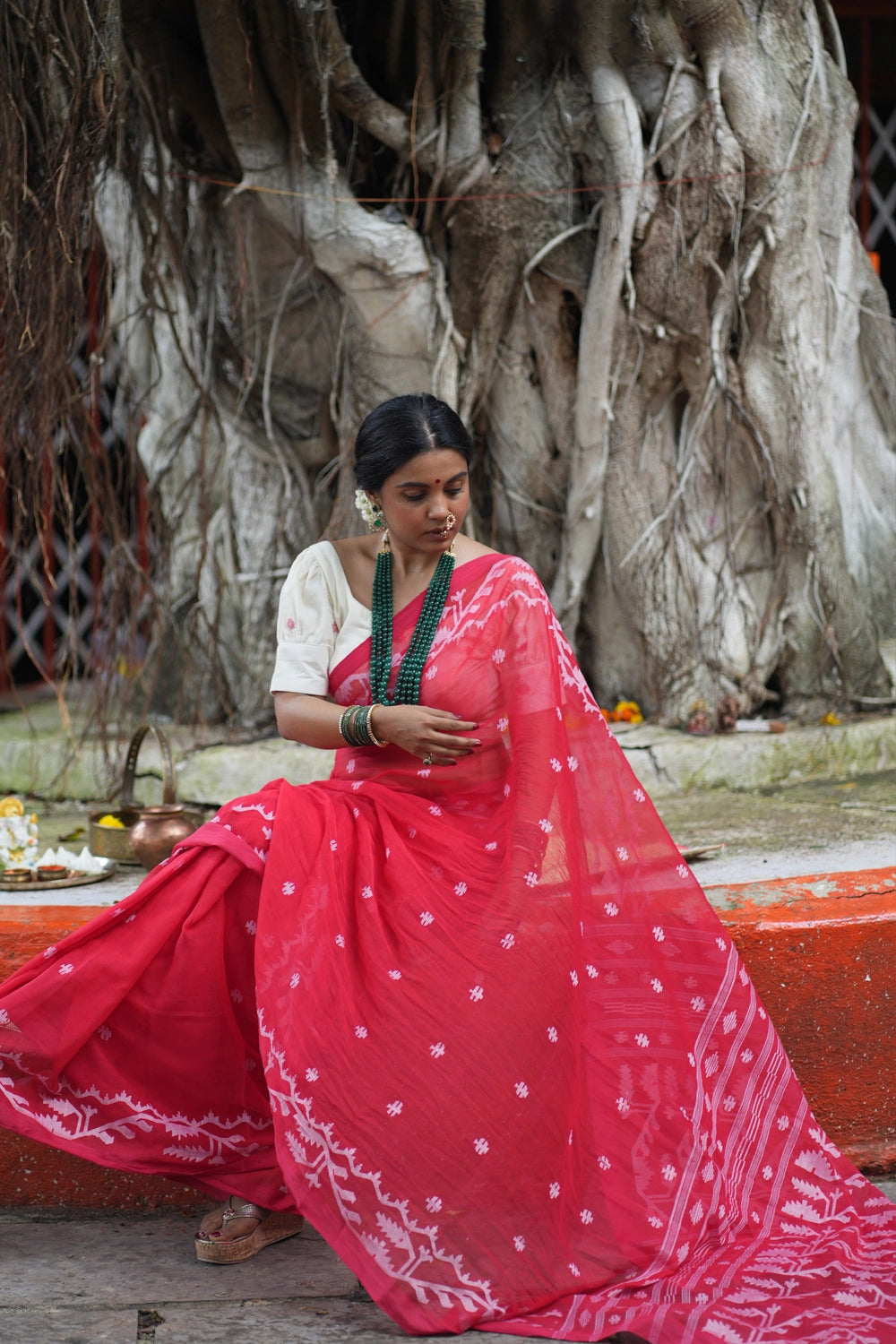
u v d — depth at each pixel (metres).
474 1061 2.07
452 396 4.41
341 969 2.12
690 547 4.72
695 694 4.71
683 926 2.38
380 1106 2.03
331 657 2.46
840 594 4.80
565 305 4.49
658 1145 2.23
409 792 2.38
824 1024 2.59
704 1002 2.35
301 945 2.13
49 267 3.59
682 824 3.84
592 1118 2.23
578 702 2.39
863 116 7.08
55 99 3.45
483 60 4.21
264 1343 1.99
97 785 4.52
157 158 4.14
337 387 4.55
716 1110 2.30
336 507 4.51
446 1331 1.97
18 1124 2.13
